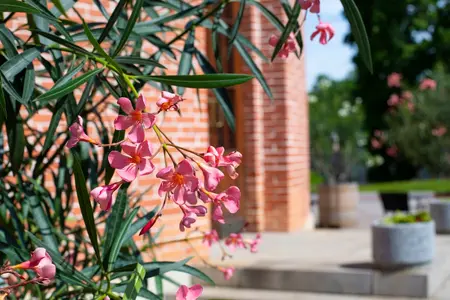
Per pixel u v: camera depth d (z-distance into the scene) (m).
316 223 13.98
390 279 8.40
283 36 2.42
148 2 2.73
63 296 2.99
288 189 11.70
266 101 11.66
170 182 1.74
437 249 10.12
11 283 3.10
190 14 2.70
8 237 2.56
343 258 9.39
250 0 2.66
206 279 2.53
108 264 2.26
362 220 15.24
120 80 2.02
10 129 2.53
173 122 7.66
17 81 2.45
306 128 13.39
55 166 5.37
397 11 36.75
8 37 2.24
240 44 2.74
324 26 2.46
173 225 7.55
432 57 36.97
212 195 1.81
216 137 11.26
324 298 8.31
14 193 3.01
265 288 8.64
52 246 2.56
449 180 27.56
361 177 43.84
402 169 36.94
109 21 2.20
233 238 3.93
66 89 1.96
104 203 1.82
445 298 8.27
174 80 1.97
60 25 2.17
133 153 1.73
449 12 36.81
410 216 8.66
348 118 42.31
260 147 11.61
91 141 1.82
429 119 27.00
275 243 10.61
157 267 2.46
